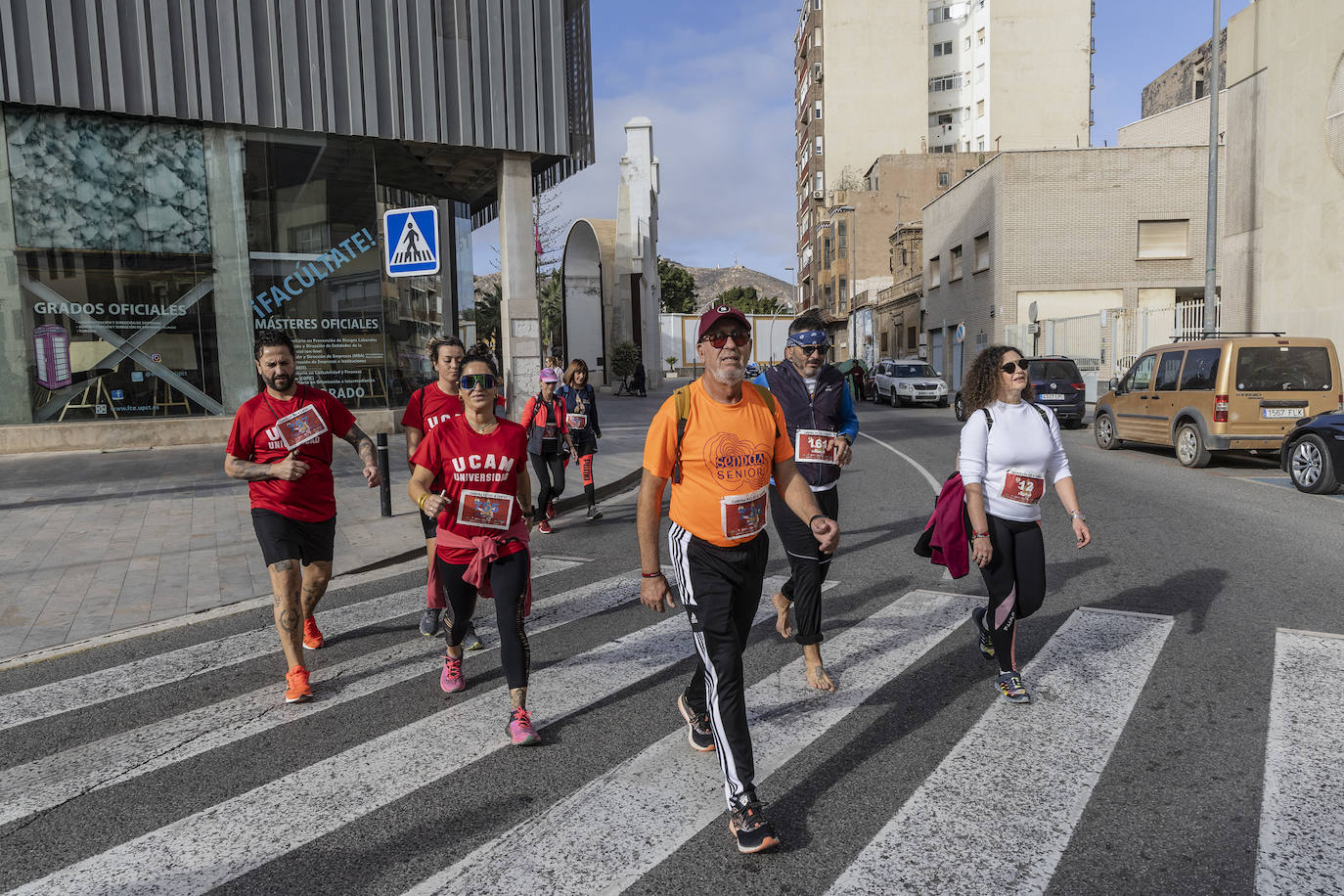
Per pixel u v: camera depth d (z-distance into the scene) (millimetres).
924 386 29094
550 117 16422
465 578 3871
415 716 4066
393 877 2732
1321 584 5758
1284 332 16969
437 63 15281
